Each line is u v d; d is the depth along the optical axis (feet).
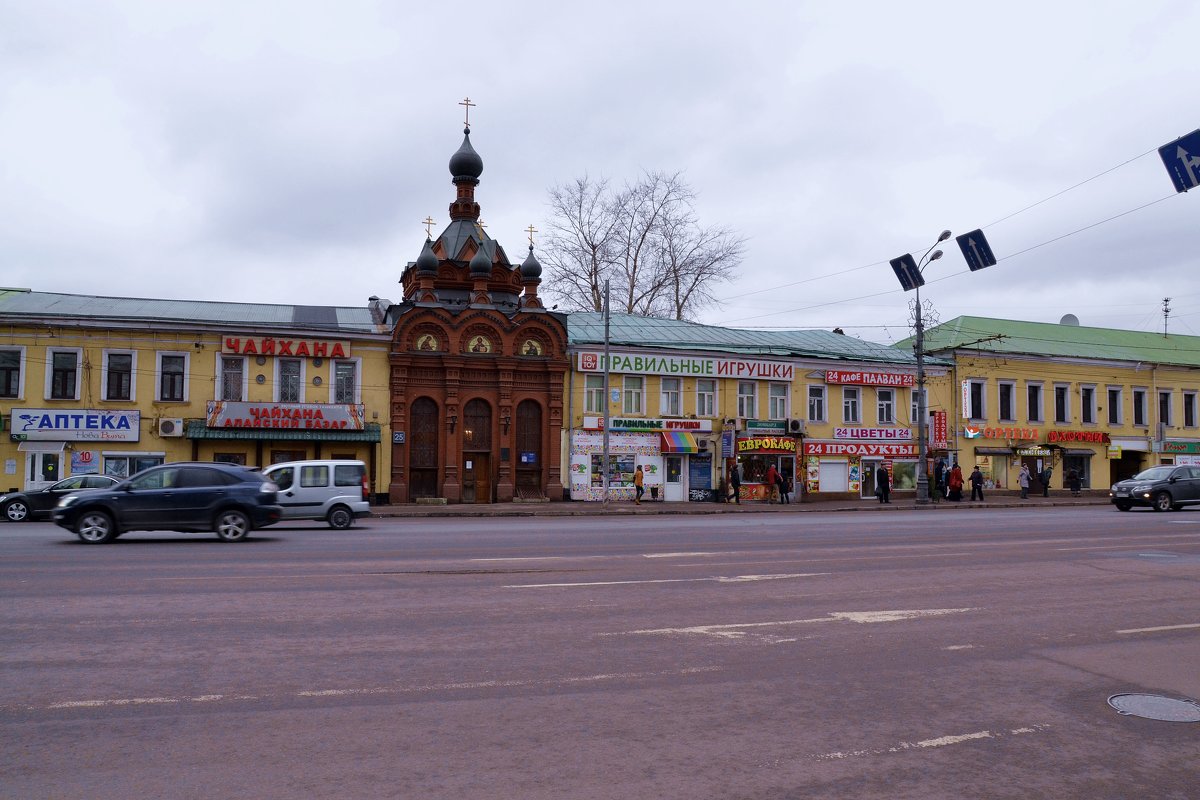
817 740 19.67
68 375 110.22
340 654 26.32
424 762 17.83
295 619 31.37
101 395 110.42
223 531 61.11
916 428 149.59
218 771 17.21
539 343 127.24
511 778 17.10
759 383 138.51
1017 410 157.48
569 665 25.52
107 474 109.40
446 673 24.40
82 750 18.22
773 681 24.30
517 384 125.80
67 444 108.88
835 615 33.78
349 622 30.94
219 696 21.94
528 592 37.81
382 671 24.48
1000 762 18.66
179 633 28.89
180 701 21.49
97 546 57.11
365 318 130.72
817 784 17.21
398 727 19.85
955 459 150.51
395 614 32.50
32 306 116.16
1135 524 82.23
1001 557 53.31
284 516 79.30
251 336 114.32
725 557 52.37
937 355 154.30
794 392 140.46
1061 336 170.09
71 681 23.12
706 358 134.00
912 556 53.57
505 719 20.57
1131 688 24.58
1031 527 78.79
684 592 38.50
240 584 39.37
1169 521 86.28
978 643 29.58
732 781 17.22
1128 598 39.09
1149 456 169.68
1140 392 169.68
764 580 42.45
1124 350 172.04
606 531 75.20
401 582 40.40
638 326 143.23
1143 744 19.98
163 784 16.57
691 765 17.99
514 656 26.43
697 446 130.52
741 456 135.64
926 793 16.92
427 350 121.70
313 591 37.50
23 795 16.03
